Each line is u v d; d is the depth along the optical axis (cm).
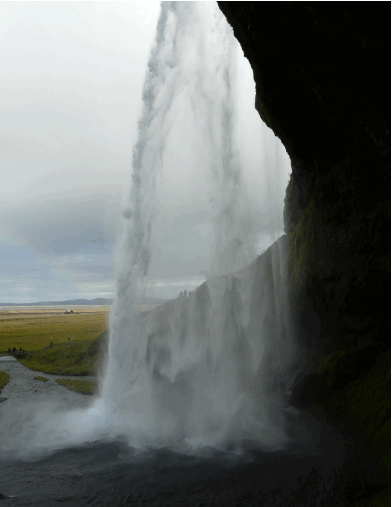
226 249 3822
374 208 2423
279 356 3497
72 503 1452
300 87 2423
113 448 2038
